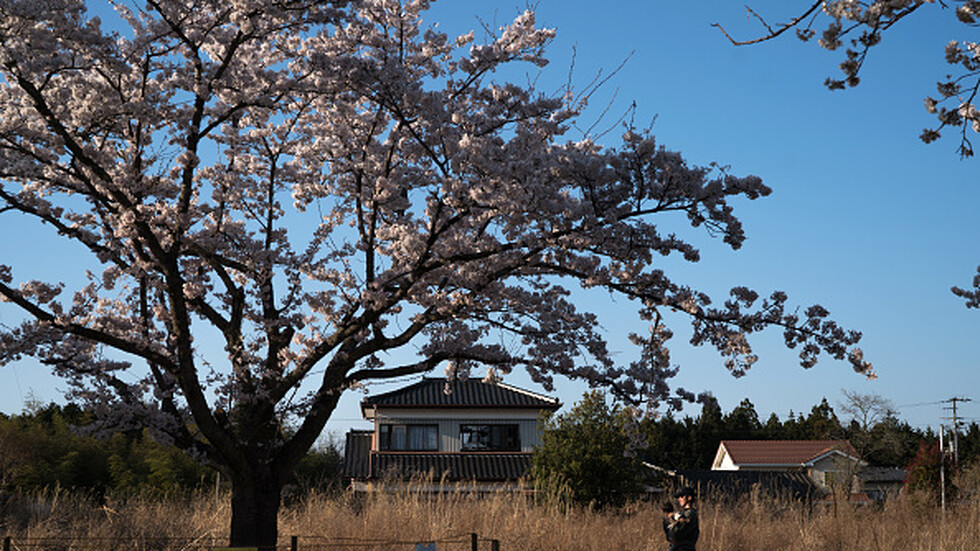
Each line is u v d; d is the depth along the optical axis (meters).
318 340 9.81
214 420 8.50
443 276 9.31
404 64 9.26
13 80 8.28
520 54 9.20
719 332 7.97
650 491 22.91
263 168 10.77
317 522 12.75
